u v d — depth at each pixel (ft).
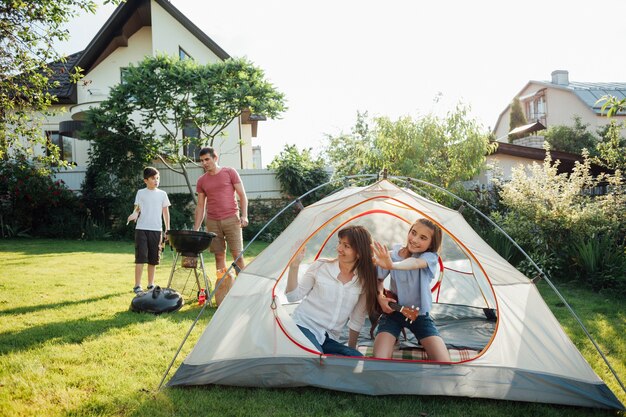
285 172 48.44
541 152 38.14
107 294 18.84
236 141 56.18
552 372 9.91
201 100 44.88
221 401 9.30
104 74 58.75
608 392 9.54
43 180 43.65
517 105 83.15
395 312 11.14
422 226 11.35
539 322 10.51
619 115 71.00
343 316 11.05
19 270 24.57
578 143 63.10
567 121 78.43
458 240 11.14
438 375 9.96
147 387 9.91
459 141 31.22
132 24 57.47
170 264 27.73
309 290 11.29
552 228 23.48
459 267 16.97
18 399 9.25
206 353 10.28
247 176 49.49
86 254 31.55
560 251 23.36
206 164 17.30
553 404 9.55
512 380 9.83
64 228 43.75
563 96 79.10
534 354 10.19
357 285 11.04
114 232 44.45
